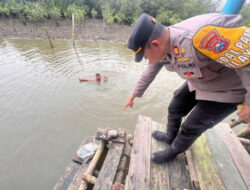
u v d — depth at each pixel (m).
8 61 7.63
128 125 3.97
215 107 1.24
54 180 2.74
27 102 4.64
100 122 4.02
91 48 10.45
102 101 4.81
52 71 6.69
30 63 7.45
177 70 1.22
